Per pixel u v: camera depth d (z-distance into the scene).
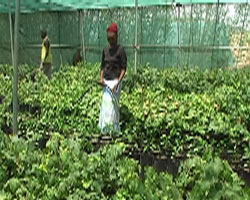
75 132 9.55
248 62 20.89
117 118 9.95
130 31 21.78
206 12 21.05
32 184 5.06
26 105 11.80
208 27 21.06
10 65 21.56
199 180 5.05
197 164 5.37
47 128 10.16
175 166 8.46
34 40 23.91
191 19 21.12
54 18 23.47
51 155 5.82
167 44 21.47
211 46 21.09
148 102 11.16
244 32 20.86
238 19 20.86
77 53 22.67
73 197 4.94
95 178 5.19
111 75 10.16
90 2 22.94
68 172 5.31
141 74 15.94
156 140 8.80
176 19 21.30
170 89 14.08
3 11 23.39
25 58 24.05
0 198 4.82
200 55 21.22
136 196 4.92
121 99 11.70
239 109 9.86
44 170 5.33
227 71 16.97
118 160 5.57
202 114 9.70
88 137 9.07
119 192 5.05
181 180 5.34
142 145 8.77
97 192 5.14
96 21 22.62
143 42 21.70
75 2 23.19
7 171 5.46
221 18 20.97
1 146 5.81
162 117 9.04
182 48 21.34
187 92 15.16
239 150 8.61
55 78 16.03
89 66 19.53
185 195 5.22
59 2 23.27
